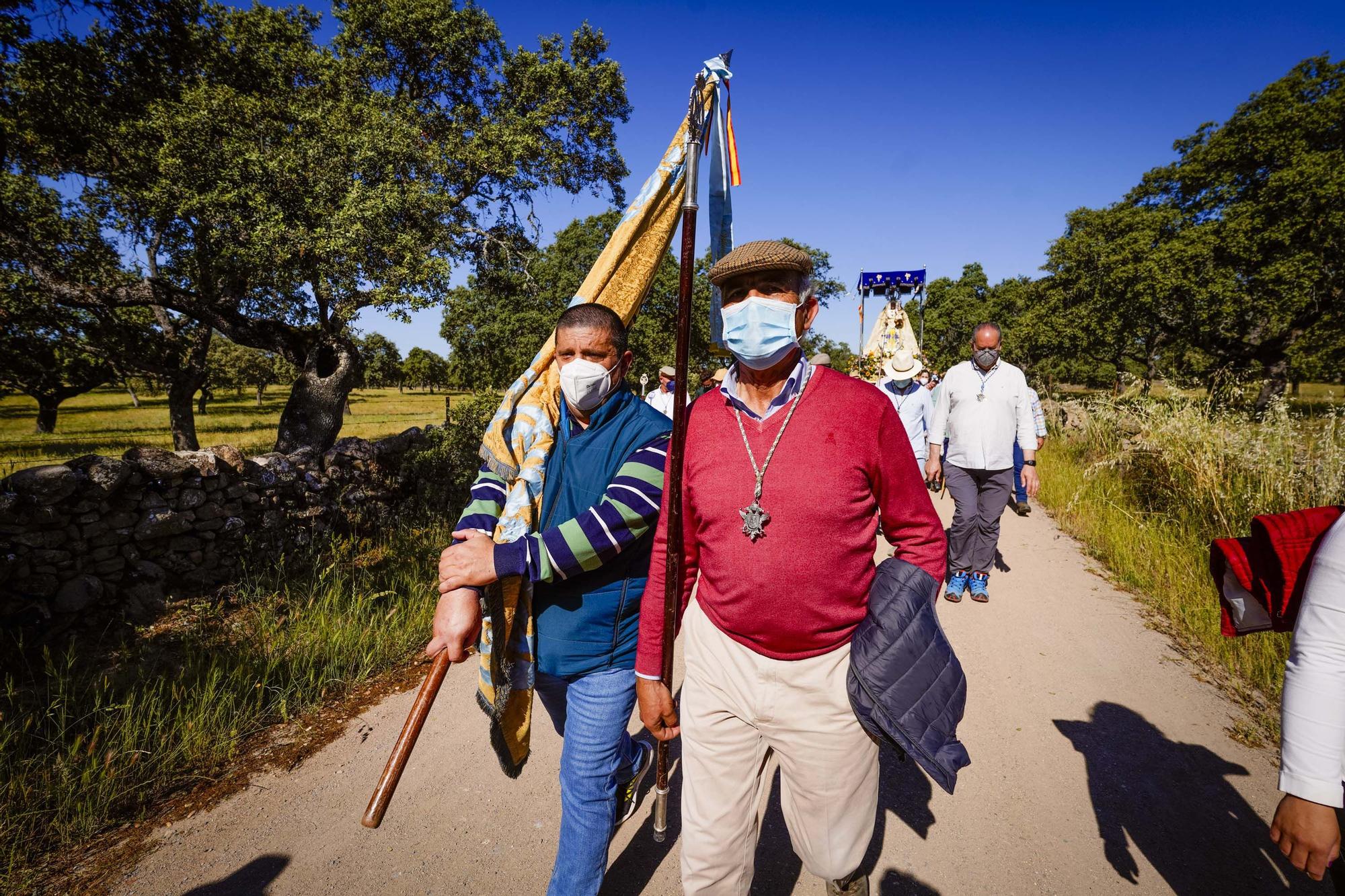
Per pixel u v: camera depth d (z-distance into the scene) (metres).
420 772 2.81
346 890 2.17
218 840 2.40
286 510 5.41
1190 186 24.80
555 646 1.72
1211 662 3.65
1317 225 20.23
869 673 1.38
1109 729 3.01
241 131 6.74
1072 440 11.18
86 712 3.13
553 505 1.75
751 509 1.42
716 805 1.57
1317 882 2.11
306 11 9.20
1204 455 5.94
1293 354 23.09
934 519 1.51
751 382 1.57
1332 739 1.14
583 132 9.70
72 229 8.85
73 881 2.21
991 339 4.41
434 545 5.81
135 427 27.53
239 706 3.24
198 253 7.70
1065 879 2.14
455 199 7.64
